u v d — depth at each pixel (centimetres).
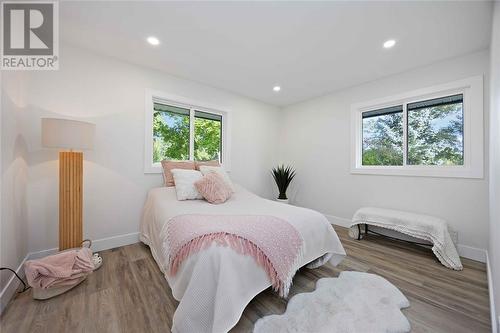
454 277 182
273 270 135
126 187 250
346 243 262
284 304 145
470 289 164
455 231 229
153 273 183
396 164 288
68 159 186
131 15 173
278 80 302
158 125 290
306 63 251
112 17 175
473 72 220
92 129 194
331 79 296
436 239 211
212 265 117
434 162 255
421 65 251
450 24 179
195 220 152
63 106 211
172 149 302
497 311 119
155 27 188
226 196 236
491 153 170
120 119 245
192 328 108
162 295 153
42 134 174
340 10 166
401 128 283
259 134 398
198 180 238
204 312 111
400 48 217
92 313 134
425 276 183
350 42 208
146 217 235
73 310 136
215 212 181
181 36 201
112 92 240
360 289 161
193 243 124
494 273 137
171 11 169
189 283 115
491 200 170
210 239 124
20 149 176
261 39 205
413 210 261
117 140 244
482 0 152
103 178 235
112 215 240
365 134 321
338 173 341
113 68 241
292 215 178
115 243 241
